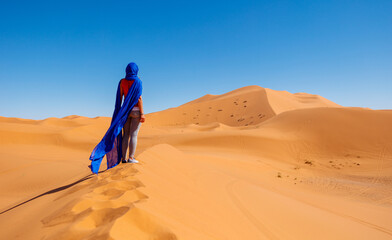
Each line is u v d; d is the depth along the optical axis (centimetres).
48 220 241
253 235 344
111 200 253
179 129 7750
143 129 6278
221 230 307
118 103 491
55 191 464
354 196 1517
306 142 3994
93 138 4144
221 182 654
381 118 4197
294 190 1462
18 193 1238
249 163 2483
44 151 3083
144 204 266
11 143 3378
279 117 5569
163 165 565
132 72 478
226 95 13625
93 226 212
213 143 3859
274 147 3734
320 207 853
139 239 194
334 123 4341
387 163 3017
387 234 625
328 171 2769
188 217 300
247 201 532
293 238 389
